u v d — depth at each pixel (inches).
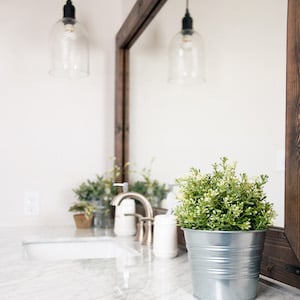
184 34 67.1
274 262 38.2
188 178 36.4
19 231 75.1
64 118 85.6
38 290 37.0
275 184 41.2
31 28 84.0
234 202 33.3
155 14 69.9
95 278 41.2
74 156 85.9
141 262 48.8
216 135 55.0
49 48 83.1
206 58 60.2
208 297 33.8
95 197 80.4
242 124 48.8
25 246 63.0
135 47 82.7
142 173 77.5
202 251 33.8
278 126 41.9
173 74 68.9
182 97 65.7
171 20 70.5
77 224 78.8
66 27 77.2
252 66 47.7
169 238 51.3
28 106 83.2
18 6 83.4
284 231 36.2
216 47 57.5
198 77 61.7
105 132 88.4
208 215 33.4
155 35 75.6
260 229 33.4
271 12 44.1
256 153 45.4
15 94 82.5
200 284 34.3
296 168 33.6
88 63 81.0
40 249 66.7
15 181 81.9
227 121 52.4
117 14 91.4
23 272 43.8
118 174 83.9
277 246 38.0
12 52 82.7
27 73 83.4
